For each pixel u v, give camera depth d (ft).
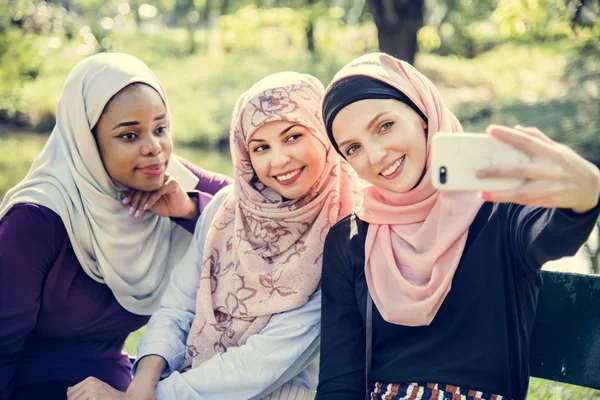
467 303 7.09
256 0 52.60
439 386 7.07
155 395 8.11
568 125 33.01
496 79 46.96
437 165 6.01
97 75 8.50
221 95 46.34
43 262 8.38
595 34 28.84
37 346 8.81
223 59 55.21
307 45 59.21
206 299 8.54
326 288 7.96
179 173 9.64
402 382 7.28
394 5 35.99
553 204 5.94
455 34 54.65
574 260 16.44
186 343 8.68
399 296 7.32
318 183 8.32
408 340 7.39
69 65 42.47
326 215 8.32
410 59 36.78
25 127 38.32
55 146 8.82
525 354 7.22
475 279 7.07
